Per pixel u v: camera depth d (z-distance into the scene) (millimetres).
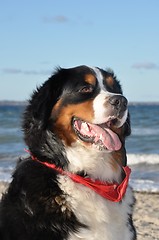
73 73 1979
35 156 1914
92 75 1989
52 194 1848
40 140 1906
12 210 1876
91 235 1848
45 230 1816
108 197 1886
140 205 3539
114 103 1920
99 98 1941
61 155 1902
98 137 1915
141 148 7992
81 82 1961
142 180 4715
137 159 6340
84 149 1925
